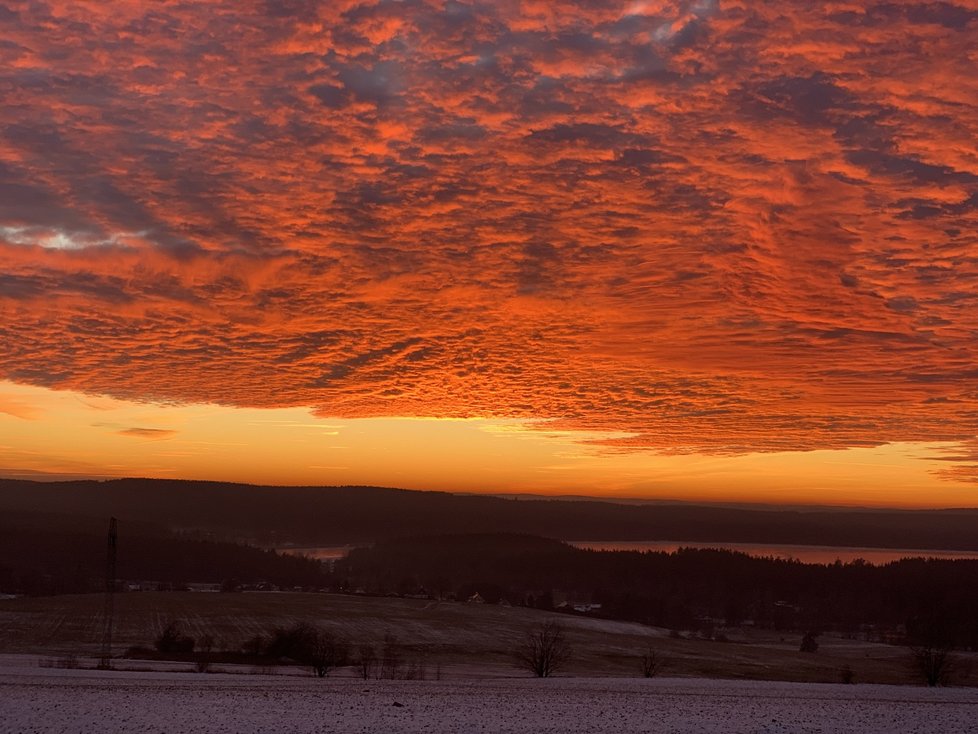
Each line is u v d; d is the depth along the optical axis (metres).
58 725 32.53
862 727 34.75
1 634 94.81
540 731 32.72
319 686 50.78
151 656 80.75
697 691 51.97
